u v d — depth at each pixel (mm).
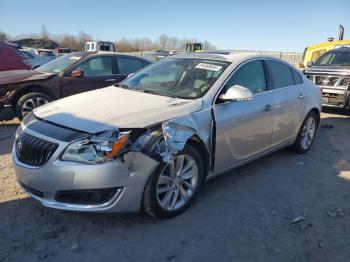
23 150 3539
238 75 4551
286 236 3578
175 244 3363
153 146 3391
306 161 5785
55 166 3256
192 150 3818
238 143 4438
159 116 3641
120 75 8578
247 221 3822
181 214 3885
